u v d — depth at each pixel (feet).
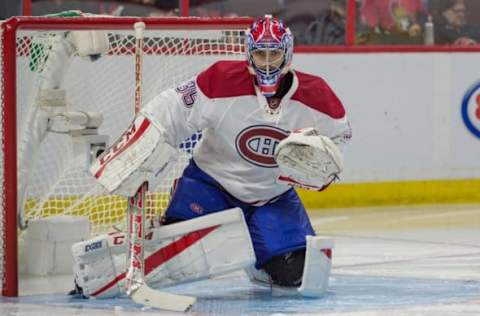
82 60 47.42
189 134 37.27
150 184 36.04
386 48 74.02
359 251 51.52
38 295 38.91
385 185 74.38
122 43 46.85
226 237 36.99
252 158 37.60
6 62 38.06
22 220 45.06
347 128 37.50
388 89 74.23
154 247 37.04
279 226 37.88
